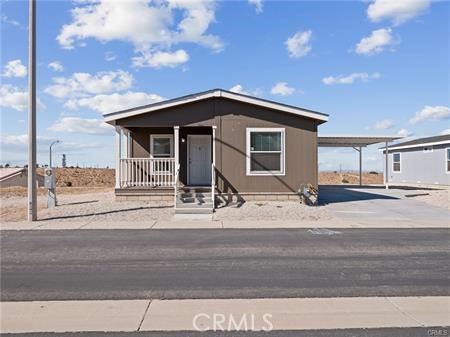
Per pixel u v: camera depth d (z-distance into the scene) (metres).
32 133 12.95
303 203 16.38
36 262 7.53
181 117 16.69
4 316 4.92
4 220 13.06
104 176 47.25
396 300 5.44
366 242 9.35
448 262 7.48
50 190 15.70
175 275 6.64
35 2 12.94
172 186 16.77
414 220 13.06
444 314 4.95
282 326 4.58
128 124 16.70
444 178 27.56
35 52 12.98
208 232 10.77
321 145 29.70
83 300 5.47
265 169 16.73
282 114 16.78
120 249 8.63
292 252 8.31
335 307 5.18
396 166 34.44
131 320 4.77
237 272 6.80
